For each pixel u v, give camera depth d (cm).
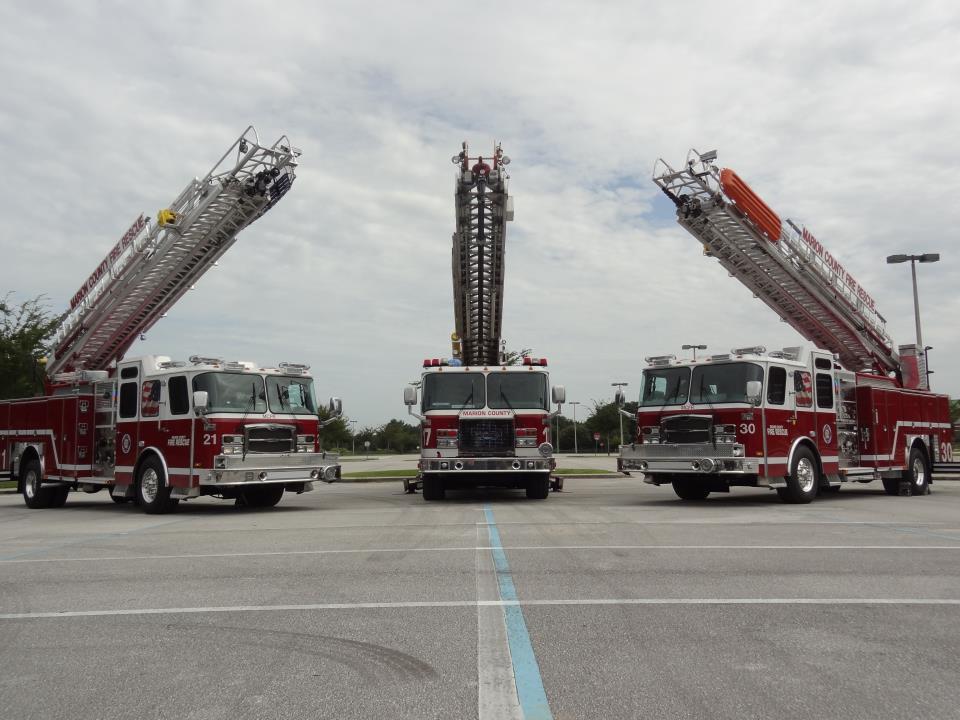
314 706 409
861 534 1046
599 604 627
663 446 1542
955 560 826
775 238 1817
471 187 1888
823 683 435
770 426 1488
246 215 1789
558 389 1666
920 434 1927
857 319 1959
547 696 419
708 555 864
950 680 439
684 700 411
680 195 1822
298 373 1591
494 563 825
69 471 1706
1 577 785
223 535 1122
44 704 417
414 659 488
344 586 713
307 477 1554
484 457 1638
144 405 1576
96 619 601
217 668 476
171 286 1894
